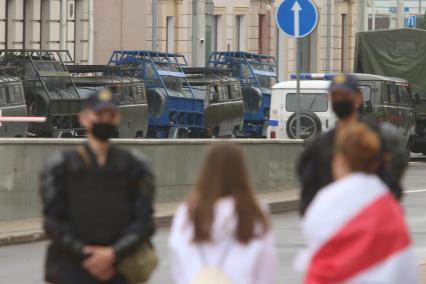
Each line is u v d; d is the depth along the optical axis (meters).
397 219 12.87
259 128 119.38
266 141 54.69
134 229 17.06
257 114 118.12
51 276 17.27
